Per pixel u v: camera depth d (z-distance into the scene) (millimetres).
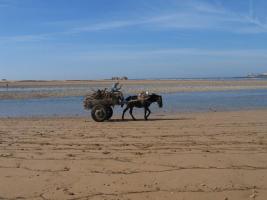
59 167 10508
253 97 41250
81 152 12453
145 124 19859
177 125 19125
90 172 9977
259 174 9727
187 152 12227
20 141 14664
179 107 30594
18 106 32344
